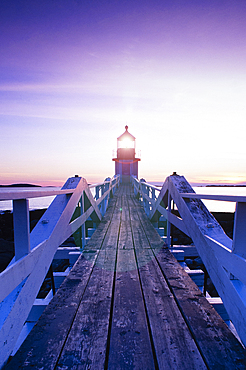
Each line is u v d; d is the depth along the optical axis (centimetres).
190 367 122
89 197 425
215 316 168
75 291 205
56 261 735
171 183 346
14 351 188
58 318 164
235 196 145
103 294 200
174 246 369
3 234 1236
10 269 131
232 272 156
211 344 139
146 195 631
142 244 355
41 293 550
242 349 135
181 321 162
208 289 529
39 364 123
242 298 146
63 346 137
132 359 128
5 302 140
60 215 249
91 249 330
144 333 150
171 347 137
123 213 647
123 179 2125
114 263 275
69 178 353
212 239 199
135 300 191
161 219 621
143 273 246
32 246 185
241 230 150
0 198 109
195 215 252
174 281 226
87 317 166
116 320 163
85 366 123
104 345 138
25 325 221
